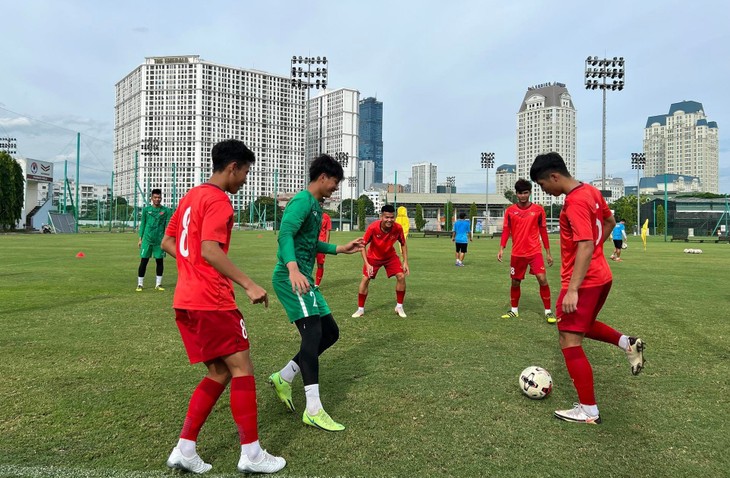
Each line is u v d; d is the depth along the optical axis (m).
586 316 3.51
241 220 79.88
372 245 7.21
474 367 4.70
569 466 2.81
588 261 3.34
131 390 3.98
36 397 3.81
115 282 10.70
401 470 2.75
